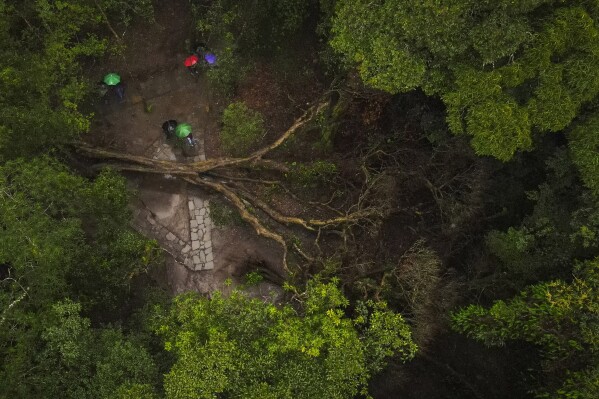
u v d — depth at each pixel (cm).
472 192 1805
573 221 1467
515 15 1380
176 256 2041
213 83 2261
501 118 1409
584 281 1352
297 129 2133
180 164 2023
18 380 1249
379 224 1905
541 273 1588
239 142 2086
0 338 1286
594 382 1247
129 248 1622
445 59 1500
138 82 2241
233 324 1280
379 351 1351
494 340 1526
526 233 1590
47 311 1337
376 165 2086
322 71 2355
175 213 2091
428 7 1361
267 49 2361
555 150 1666
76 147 1969
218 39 2303
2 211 1393
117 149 2111
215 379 1178
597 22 1438
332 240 2042
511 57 1437
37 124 1599
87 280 1549
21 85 1628
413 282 1672
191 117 2225
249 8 2209
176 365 1232
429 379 1833
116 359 1312
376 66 1558
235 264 2055
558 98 1402
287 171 2059
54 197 1504
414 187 2011
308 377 1248
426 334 1662
